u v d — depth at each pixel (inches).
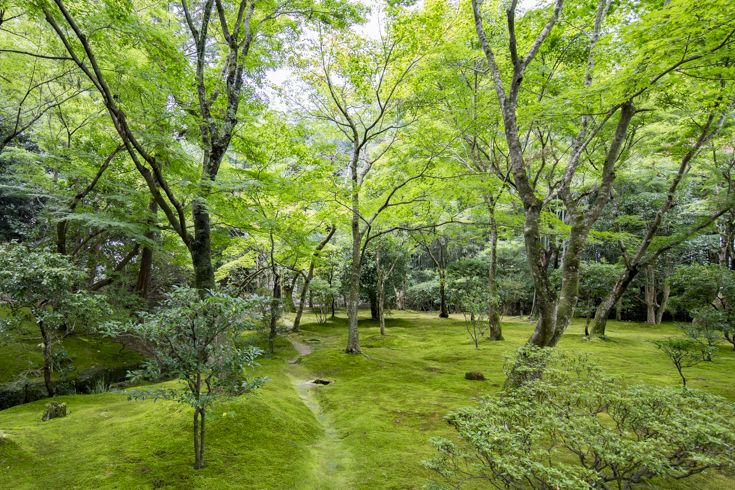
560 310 237.1
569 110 251.1
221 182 279.1
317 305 1230.9
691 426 108.2
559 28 339.3
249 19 320.2
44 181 390.3
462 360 429.1
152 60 270.2
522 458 101.7
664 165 669.3
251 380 147.5
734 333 466.3
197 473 146.3
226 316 144.3
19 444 165.0
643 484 149.9
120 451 162.2
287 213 526.6
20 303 250.4
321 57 446.0
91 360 409.7
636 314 984.9
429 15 384.2
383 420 232.7
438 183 438.6
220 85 308.2
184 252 512.7
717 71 211.5
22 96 417.1
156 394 137.6
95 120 380.8
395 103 476.1
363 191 562.3
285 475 154.3
